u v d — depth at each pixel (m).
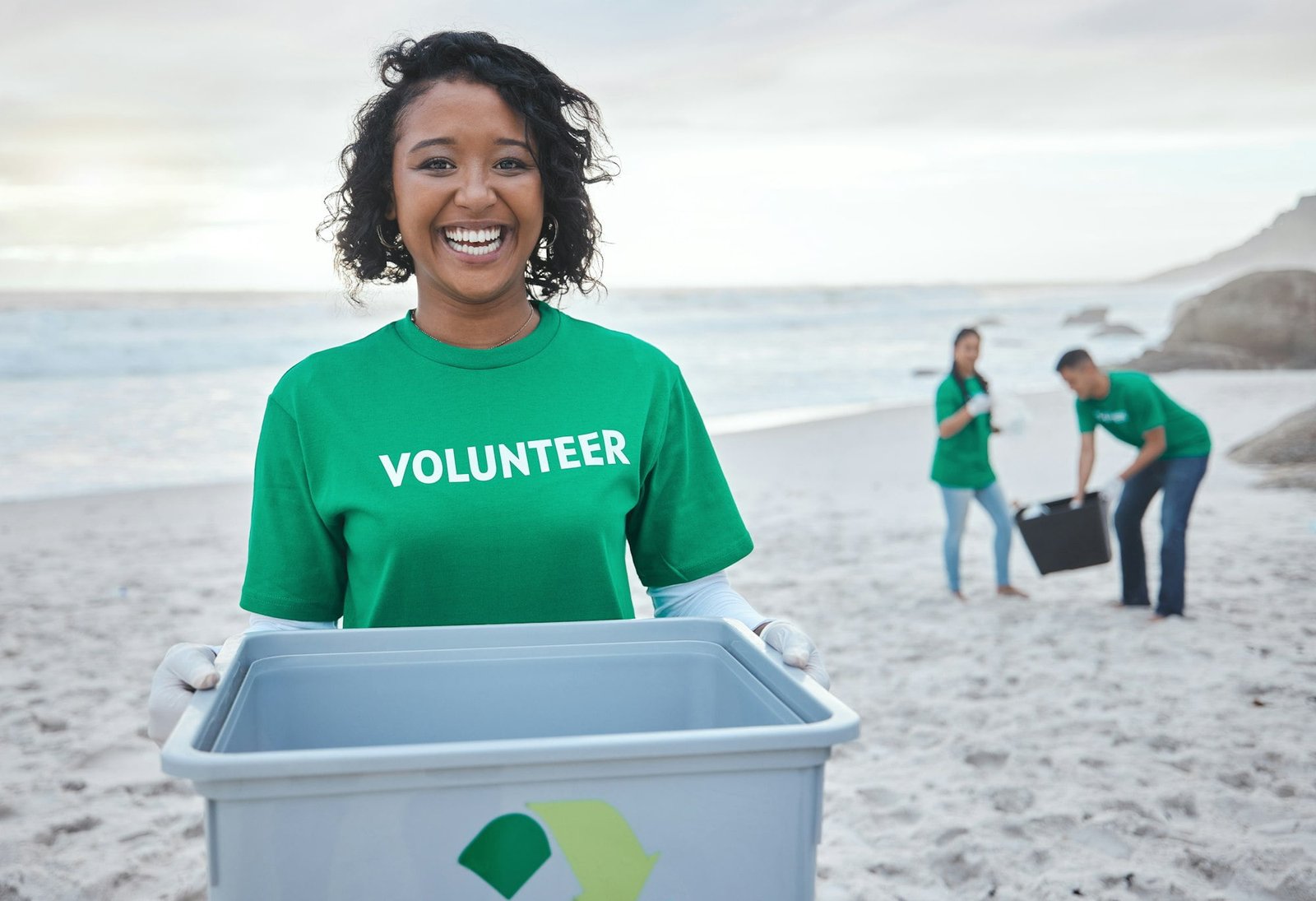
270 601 1.52
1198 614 5.57
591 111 1.71
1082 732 4.02
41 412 14.48
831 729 0.96
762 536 7.77
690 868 0.96
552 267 1.79
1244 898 2.84
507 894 0.93
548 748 0.91
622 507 1.54
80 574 6.83
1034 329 37.75
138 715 4.35
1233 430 12.45
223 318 25.50
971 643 5.21
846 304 47.38
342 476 1.48
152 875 3.02
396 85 1.55
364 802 0.90
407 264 1.76
